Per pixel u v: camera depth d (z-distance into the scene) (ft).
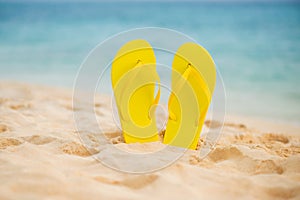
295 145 3.67
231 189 2.60
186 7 47.75
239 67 9.80
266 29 18.35
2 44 15.15
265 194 2.59
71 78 8.63
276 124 5.07
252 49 12.74
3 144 3.29
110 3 66.44
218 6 50.16
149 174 2.71
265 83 7.94
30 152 3.00
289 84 7.80
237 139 3.86
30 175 2.60
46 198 2.40
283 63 10.12
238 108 6.00
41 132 3.65
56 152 3.13
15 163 2.77
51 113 4.48
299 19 22.72
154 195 2.50
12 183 2.51
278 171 2.92
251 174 2.87
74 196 2.44
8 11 40.52
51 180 2.56
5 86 6.75
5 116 4.09
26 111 4.52
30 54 12.48
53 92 6.33
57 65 10.44
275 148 3.52
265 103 6.33
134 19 27.09
